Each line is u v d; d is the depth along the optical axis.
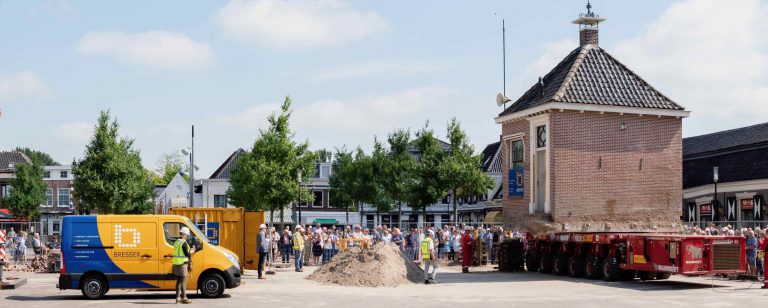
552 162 28.22
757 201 40.72
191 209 30.69
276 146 46.53
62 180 79.81
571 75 29.19
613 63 30.45
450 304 19.08
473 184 48.34
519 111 30.20
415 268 27.41
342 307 18.41
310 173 48.22
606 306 18.53
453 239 37.06
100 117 48.09
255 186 47.06
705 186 45.19
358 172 59.44
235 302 19.47
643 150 29.44
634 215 29.12
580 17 31.03
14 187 68.56
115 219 20.56
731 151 44.97
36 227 54.56
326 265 27.61
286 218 73.00
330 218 73.94
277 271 31.98
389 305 18.86
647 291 22.48
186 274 19.41
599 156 28.80
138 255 20.47
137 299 20.28
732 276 27.09
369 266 25.80
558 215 28.11
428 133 48.06
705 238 23.58
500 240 35.72
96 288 20.39
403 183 54.47
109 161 47.47
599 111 28.61
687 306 18.48
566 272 28.78
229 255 20.94
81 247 20.41
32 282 26.80
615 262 26.17
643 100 29.36
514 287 24.25
